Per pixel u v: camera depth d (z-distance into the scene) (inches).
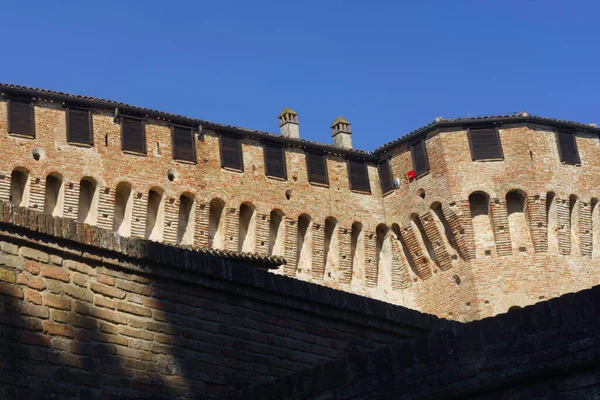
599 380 494.6
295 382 585.6
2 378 583.2
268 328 712.4
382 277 2423.7
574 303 508.1
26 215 620.4
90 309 635.5
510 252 2321.6
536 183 2346.2
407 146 2423.7
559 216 2353.6
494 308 2285.9
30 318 607.2
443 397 531.2
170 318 669.3
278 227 2322.8
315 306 738.2
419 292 2397.9
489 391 521.3
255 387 602.5
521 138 2370.8
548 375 506.0
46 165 2057.1
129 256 659.4
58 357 611.5
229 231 2250.2
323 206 2372.0
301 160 2383.1
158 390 647.8
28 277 614.5
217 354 681.6
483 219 2343.8
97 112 2146.9
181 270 681.6
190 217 2212.1
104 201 2105.1
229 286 700.0
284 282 725.9
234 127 2300.7
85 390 616.1
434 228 2362.2
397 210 2421.3
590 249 2377.0
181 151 2224.4
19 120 2055.9
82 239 640.4
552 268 2321.6
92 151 2114.9
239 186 2276.1
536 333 515.2
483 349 527.8
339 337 746.2
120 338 642.8
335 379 570.3
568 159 2399.1
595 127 2455.7
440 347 541.0
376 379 555.5
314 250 2346.2
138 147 2172.7
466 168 2345.0
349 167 2438.5
